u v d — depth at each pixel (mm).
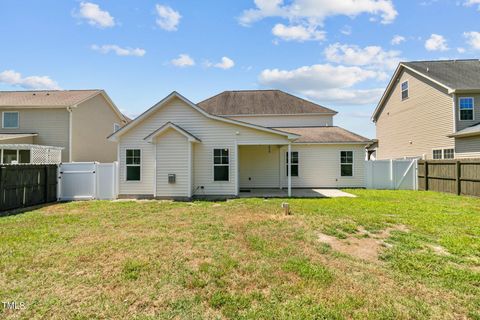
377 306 3012
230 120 12172
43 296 3242
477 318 2828
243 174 16047
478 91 14578
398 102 20188
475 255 4594
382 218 7270
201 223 6879
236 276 3764
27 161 16531
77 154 17641
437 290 3406
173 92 12148
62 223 7023
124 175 12320
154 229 6316
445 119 15461
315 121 20672
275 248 4914
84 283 3566
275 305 3016
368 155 28031
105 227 6555
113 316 2846
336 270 3967
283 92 23250
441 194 12664
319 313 2854
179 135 11797
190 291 3363
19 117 16922
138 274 3824
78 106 17797
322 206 9320
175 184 11781
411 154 18562
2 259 4391
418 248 5004
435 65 18312
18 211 8867
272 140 12250
